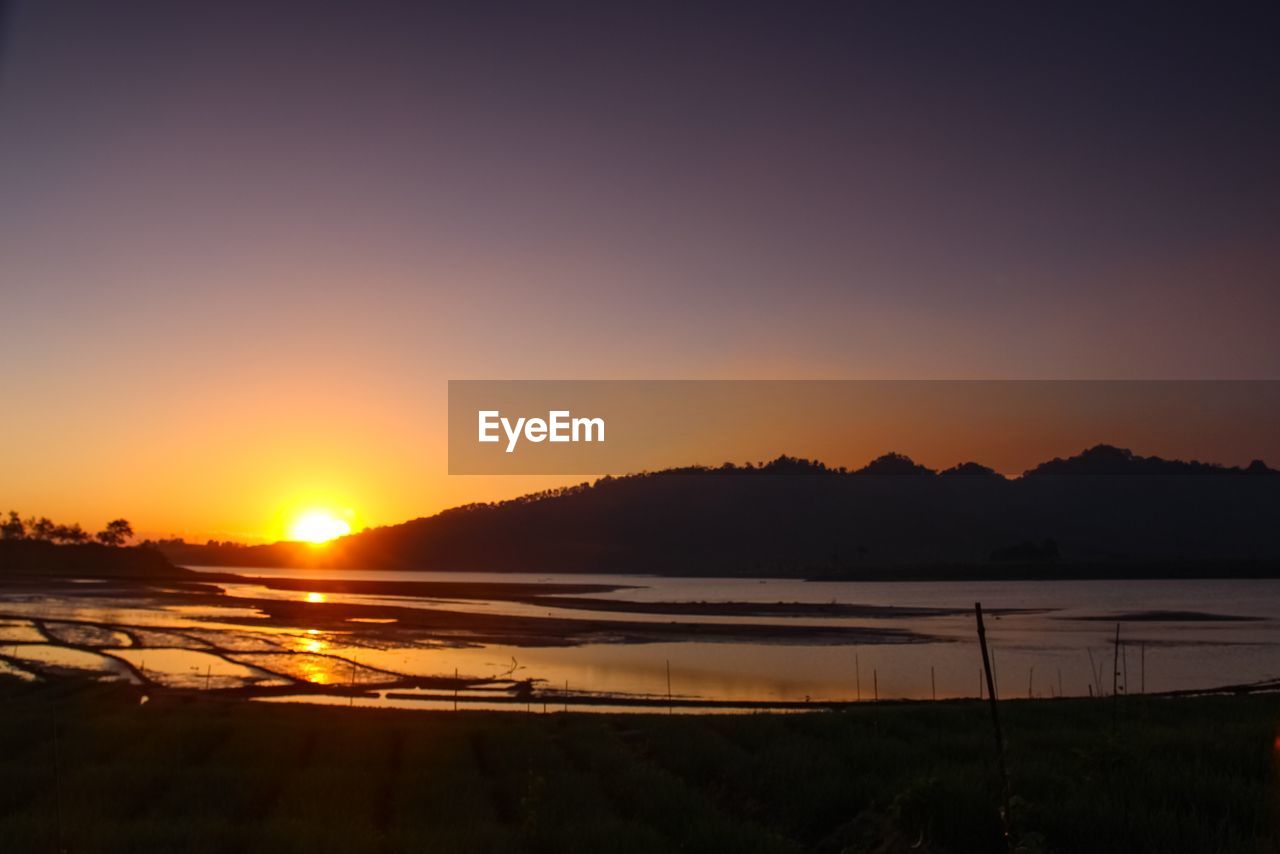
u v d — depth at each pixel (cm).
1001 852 1203
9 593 12162
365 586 17400
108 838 1323
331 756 2116
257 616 8738
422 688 4372
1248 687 4450
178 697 3919
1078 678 4825
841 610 10881
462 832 1396
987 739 1984
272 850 1276
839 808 1557
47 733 2373
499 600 12644
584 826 1420
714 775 1928
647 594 16638
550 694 4172
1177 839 1102
